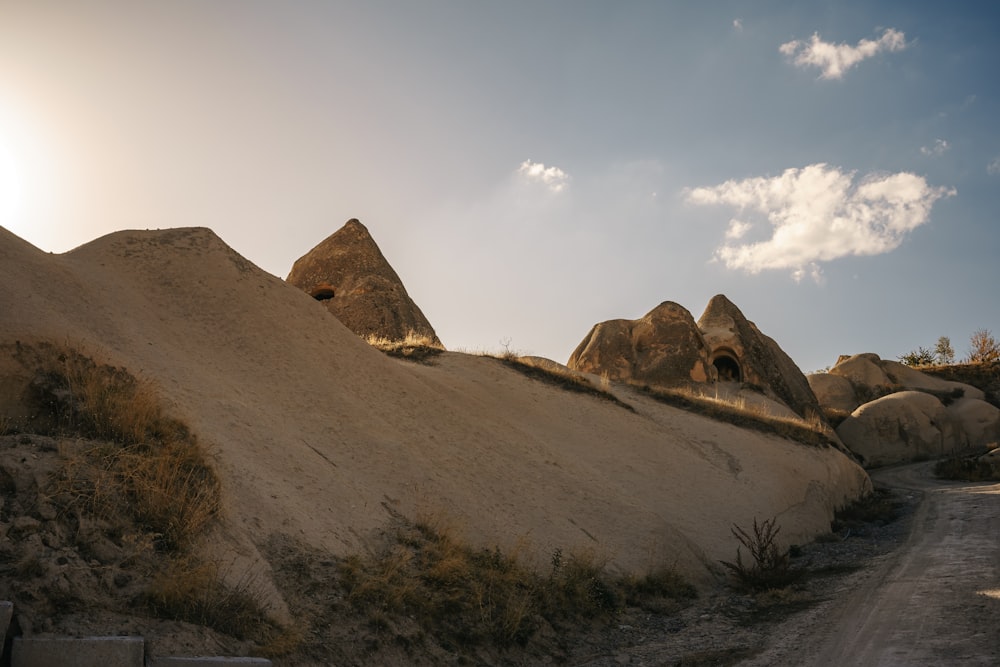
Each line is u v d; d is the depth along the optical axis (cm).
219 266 1747
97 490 859
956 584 1309
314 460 1307
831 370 5884
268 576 932
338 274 3612
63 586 739
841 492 2662
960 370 6119
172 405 1179
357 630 924
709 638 1134
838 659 935
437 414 1755
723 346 4397
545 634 1105
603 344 4341
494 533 1369
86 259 1584
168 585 789
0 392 1004
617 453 2166
